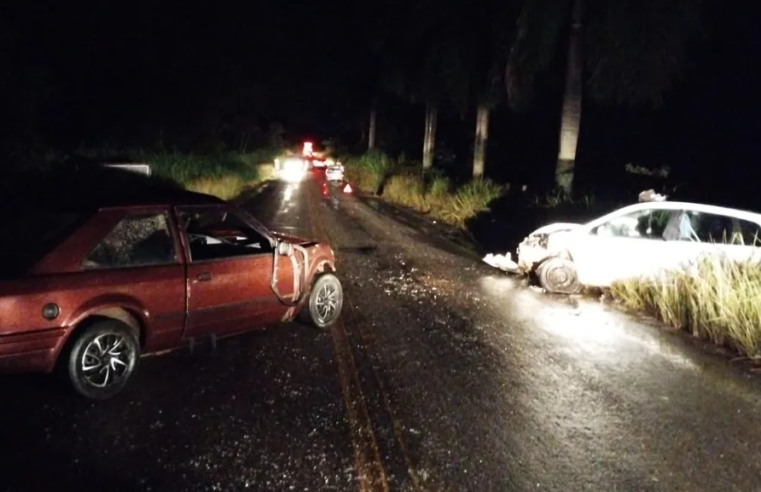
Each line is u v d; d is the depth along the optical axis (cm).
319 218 2464
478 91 2564
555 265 1246
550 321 1048
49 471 530
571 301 1191
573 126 1964
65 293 647
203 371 769
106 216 695
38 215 884
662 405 702
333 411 662
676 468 561
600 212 1770
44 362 641
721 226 1196
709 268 1058
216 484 516
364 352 857
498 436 615
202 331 768
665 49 1781
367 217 2564
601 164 2811
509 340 935
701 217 1208
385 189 3697
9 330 618
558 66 2042
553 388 746
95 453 561
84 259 672
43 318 633
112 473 529
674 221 1214
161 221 739
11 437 588
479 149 2705
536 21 1883
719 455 587
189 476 527
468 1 2461
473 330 981
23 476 521
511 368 812
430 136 3784
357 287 1259
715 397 729
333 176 5103
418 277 1374
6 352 618
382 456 569
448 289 1265
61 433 598
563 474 546
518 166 3366
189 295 742
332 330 954
